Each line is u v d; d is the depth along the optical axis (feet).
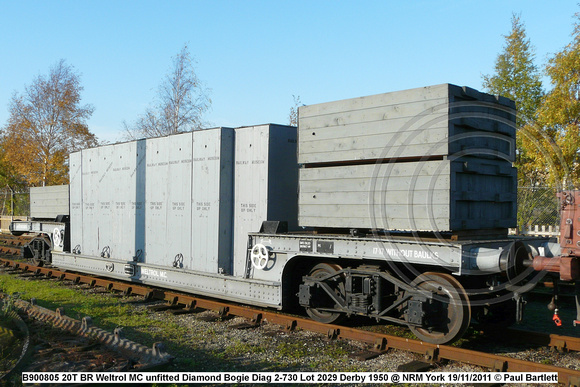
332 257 22.82
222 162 28.45
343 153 22.62
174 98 93.66
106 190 38.47
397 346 20.62
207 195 29.19
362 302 22.07
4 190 127.44
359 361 19.66
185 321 26.81
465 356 18.70
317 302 24.36
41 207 55.57
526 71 60.75
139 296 34.71
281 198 27.43
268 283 25.55
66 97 119.03
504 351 21.27
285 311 29.45
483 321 24.49
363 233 23.07
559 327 26.13
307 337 23.06
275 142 27.17
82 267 40.32
